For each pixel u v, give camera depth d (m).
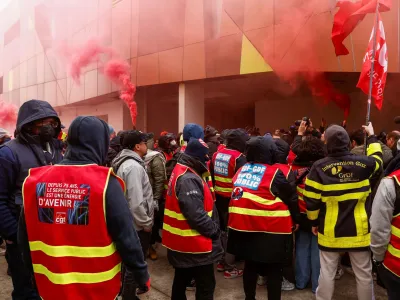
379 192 2.28
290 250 3.07
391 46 9.73
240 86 14.09
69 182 1.69
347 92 14.20
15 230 2.42
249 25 10.77
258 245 3.02
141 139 3.43
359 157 2.95
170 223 2.84
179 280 2.94
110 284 1.69
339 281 4.10
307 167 3.66
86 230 1.65
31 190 1.73
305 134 4.52
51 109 2.70
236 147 4.23
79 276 1.65
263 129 18.19
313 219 3.06
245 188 3.15
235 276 4.24
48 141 2.71
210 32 11.61
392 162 2.37
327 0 9.73
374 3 5.29
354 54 9.83
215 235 2.76
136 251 1.71
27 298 2.68
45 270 1.68
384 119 13.27
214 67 11.59
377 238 2.28
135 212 3.22
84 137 1.76
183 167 2.83
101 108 18.59
